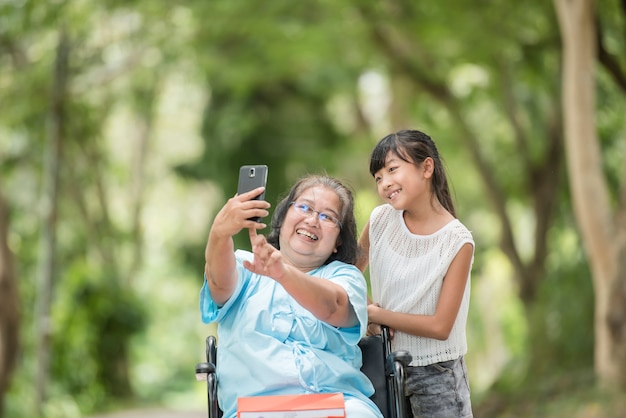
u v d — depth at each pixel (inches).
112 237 855.7
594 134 403.9
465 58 580.4
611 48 514.0
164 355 1045.8
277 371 154.3
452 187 174.7
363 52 603.5
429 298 166.4
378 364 165.5
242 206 146.6
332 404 147.4
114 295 731.4
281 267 146.4
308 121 827.4
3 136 668.7
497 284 1123.3
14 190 698.8
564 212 661.3
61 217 779.4
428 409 168.4
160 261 1134.4
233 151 818.8
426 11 514.6
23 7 505.7
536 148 730.8
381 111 924.0
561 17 406.6
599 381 400.2
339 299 154.3
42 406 562.6
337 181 169.9
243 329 158.4
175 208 1157.1
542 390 441.1
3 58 593.0
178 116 1078.4
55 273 719.7
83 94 651.5
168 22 577.6
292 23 540.1
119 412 645.9
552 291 513.7
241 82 641.0
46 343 567.2
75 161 752.3
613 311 398.0
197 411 602.2
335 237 165.3
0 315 481.4
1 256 486.0
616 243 400.5
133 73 700.0
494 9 505.4
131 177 948.6
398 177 165.0
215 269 154.2
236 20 541.3
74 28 566.3
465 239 164.2
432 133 766.5
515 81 650.8
